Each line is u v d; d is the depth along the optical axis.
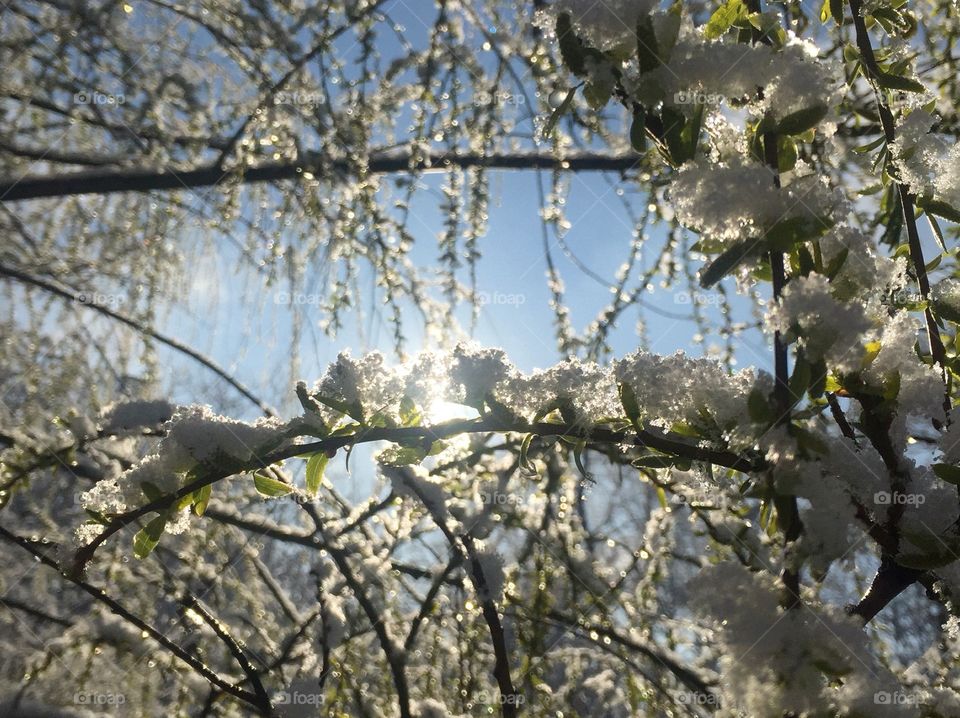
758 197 0.33
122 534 0.85
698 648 0.78
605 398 0.39
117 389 1.08
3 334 1.02
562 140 0.91
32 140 1.06
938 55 0.69
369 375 0.41
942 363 0.42
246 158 0.94
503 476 0.79
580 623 0.77
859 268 0.36
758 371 0.35
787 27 0.52
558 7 0.36
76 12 0.94
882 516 0.36
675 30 0.35
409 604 0.92
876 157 0.46
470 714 0.70
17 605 0.84
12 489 0.73
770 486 0.34
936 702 0.36
